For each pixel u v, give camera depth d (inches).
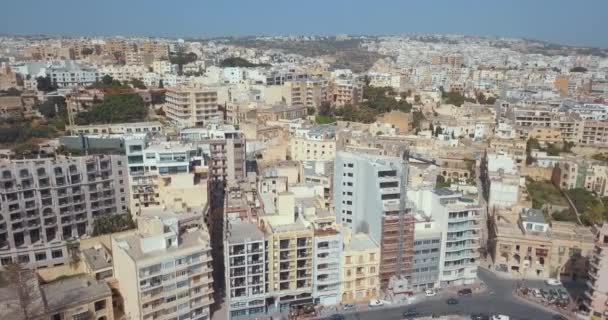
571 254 7116.1
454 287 6850.4
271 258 5944.9
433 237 6569.9
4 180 6855.3
